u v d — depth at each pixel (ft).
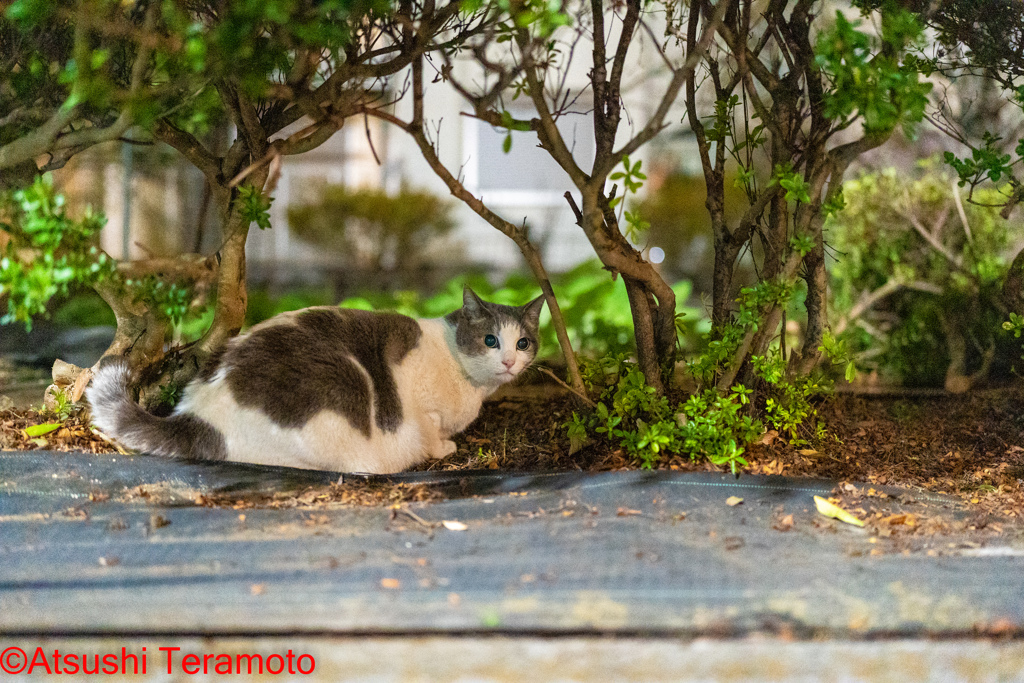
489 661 7.16
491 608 7.81
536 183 30.66
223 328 14.60
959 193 18.61
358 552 9.12
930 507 11.57
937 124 15.28
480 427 15.52
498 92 11.45
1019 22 13.66
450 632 7.46
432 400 13.46
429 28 11.94
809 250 12.82
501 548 9.34
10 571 8.49
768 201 13.17
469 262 30.96
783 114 13.48
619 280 21.48
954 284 19.24
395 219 30.42
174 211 27.20
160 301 13.25
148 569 8.57
